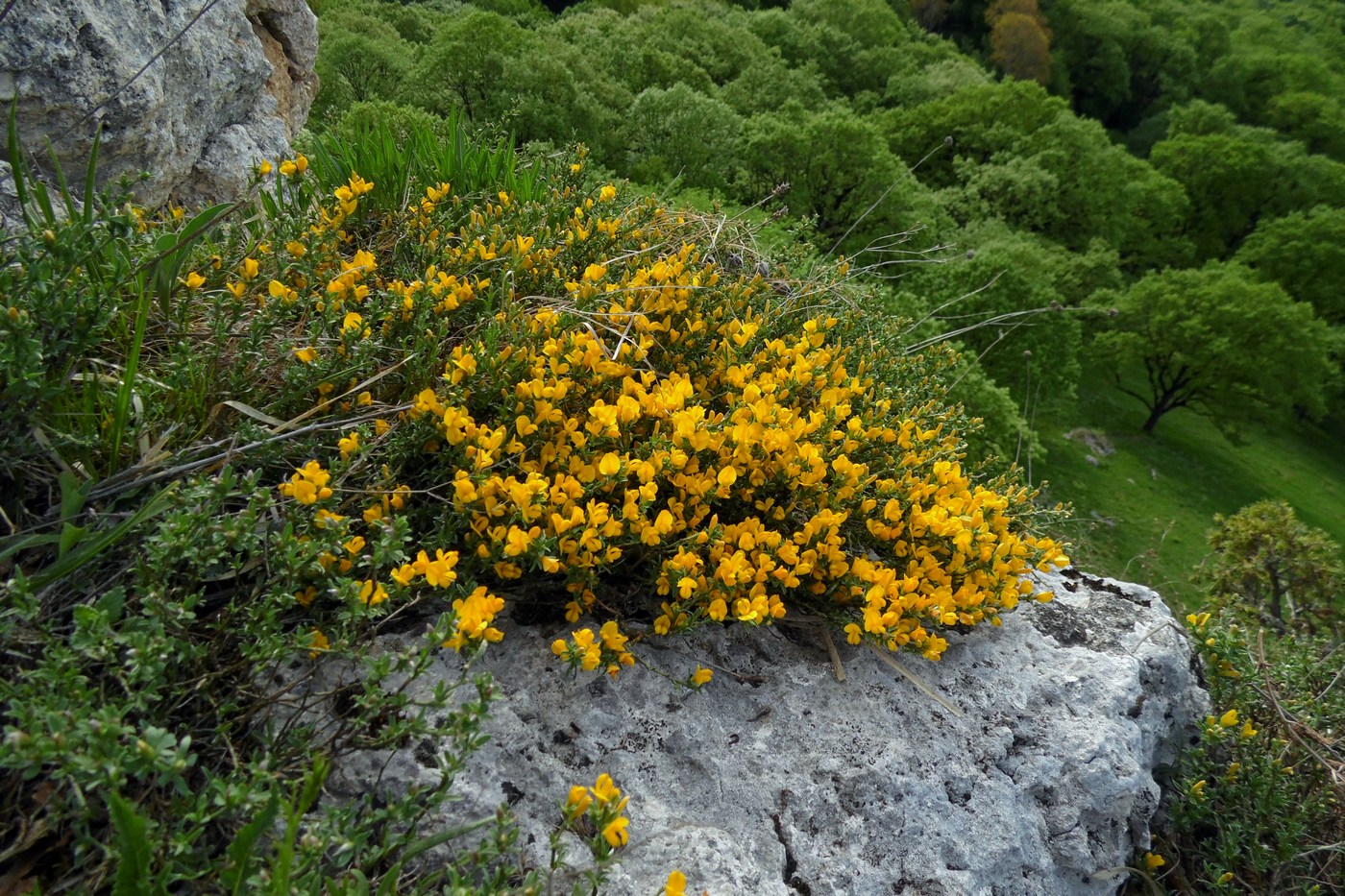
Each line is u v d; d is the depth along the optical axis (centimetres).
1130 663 237
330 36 2572
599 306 239
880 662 215
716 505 221
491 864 151
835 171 2523
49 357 161
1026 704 219
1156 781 250
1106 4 7450
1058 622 252
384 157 313
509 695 180
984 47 7356
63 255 153
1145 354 3116
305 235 237
